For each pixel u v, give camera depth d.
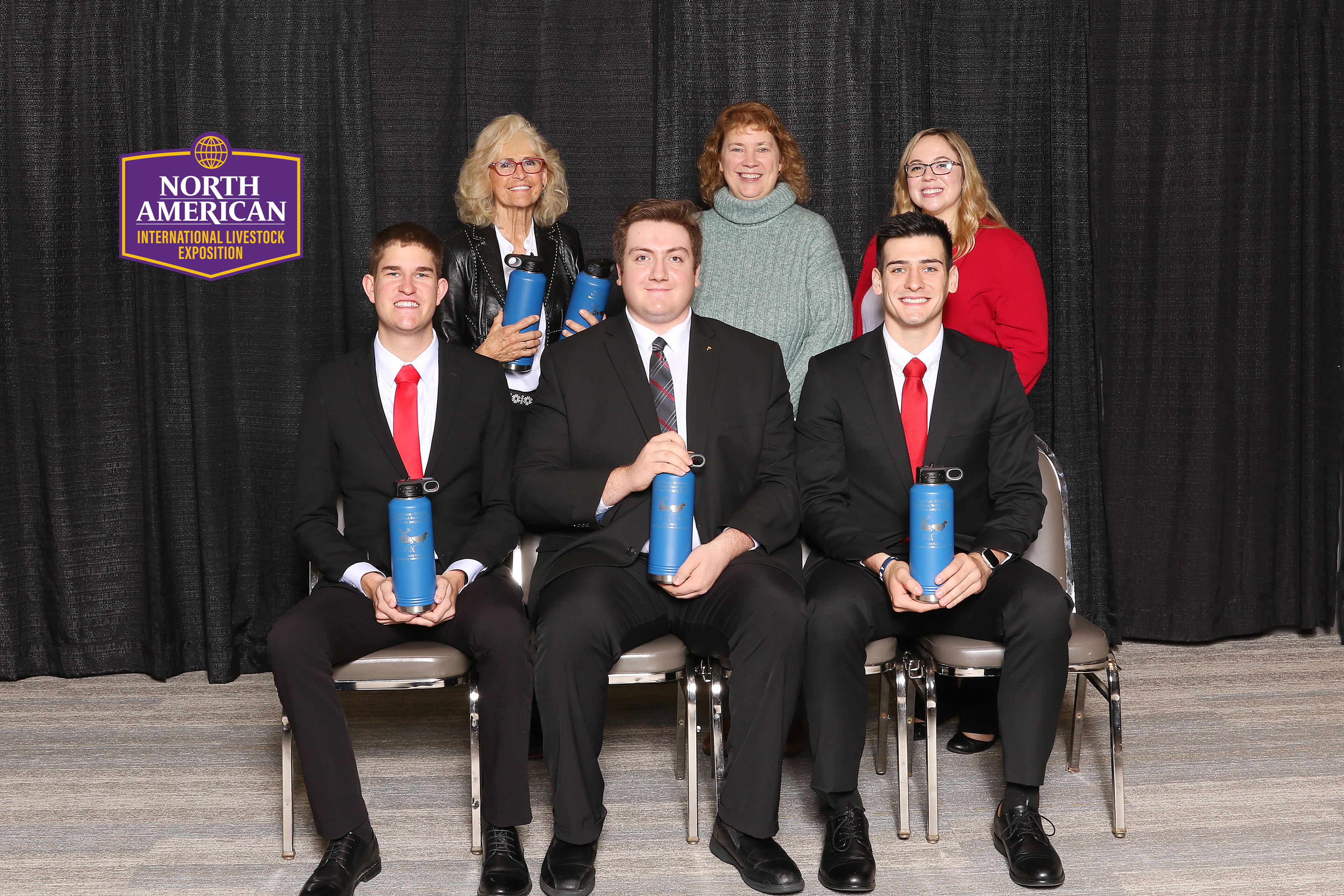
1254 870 2.08
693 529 2.21
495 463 2.36
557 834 2.04
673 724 2.86
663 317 2.28
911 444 2.32
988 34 3.28
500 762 2.03
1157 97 3.27
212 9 3.10
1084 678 2.48
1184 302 3.33
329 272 3.22
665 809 2.37
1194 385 3.35
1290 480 3.46
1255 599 3.47
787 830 2.26
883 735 2.54
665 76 3.17
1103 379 3.37
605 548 2.21
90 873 2.10
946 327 2.75
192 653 3.30
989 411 2.32
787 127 3.21
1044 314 2.71
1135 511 3.43
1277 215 3.33
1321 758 2.59
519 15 3.14
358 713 2.93
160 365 3.19
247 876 2.08
